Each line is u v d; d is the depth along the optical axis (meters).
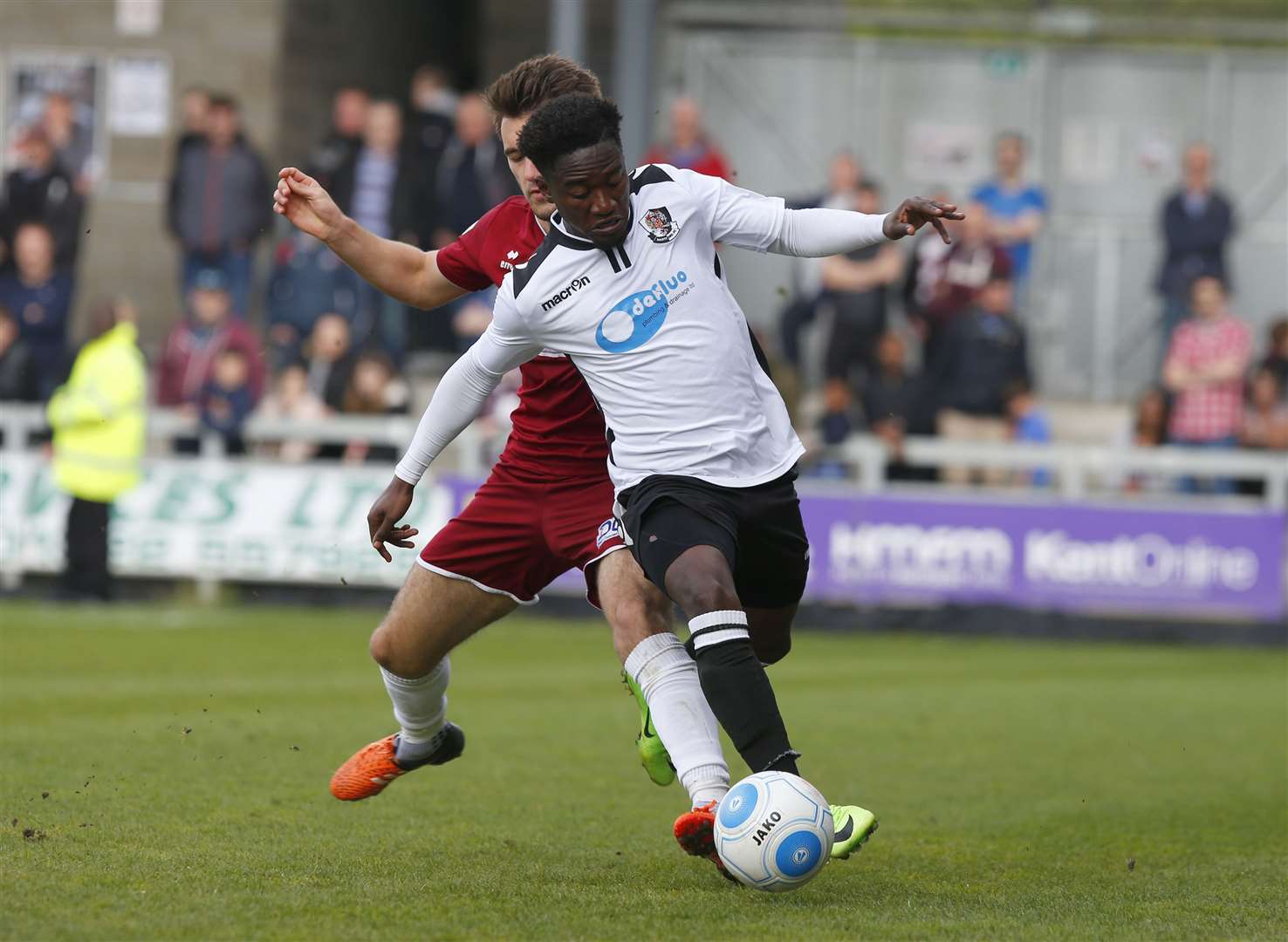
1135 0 38.22
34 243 31.66
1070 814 12.61
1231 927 8.50
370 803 12.06
